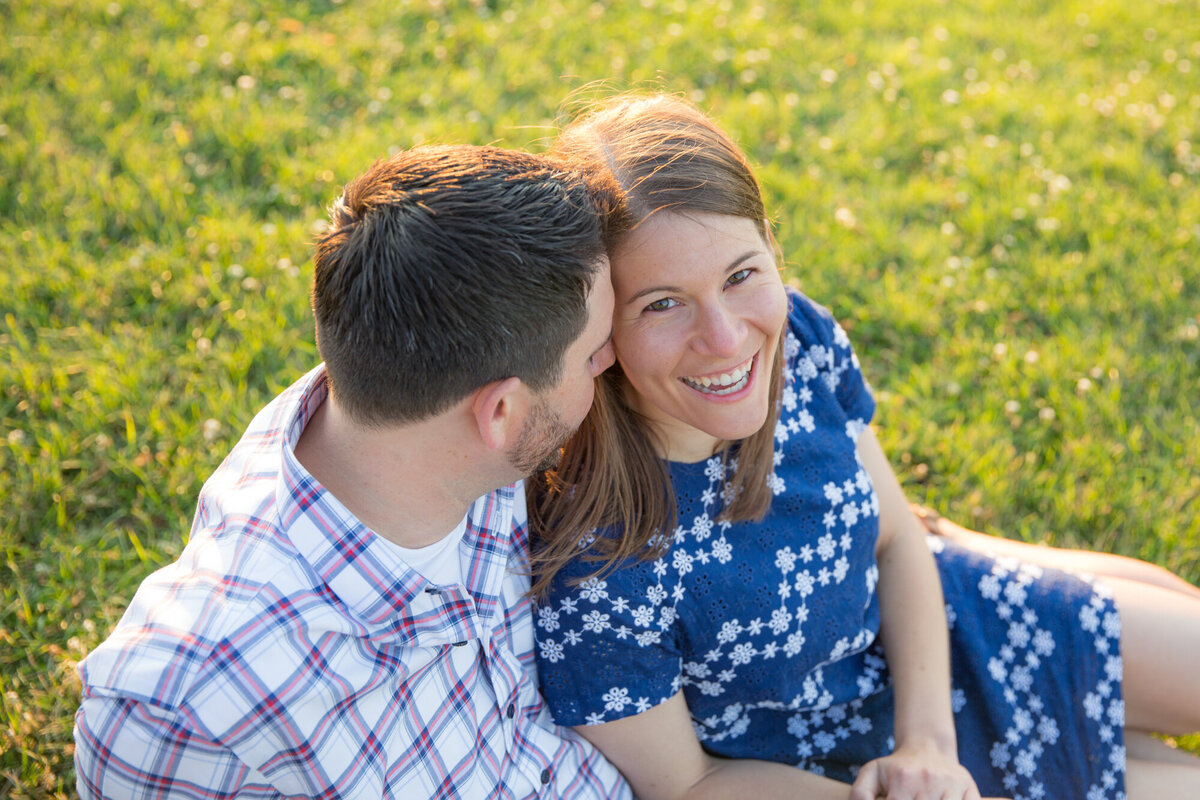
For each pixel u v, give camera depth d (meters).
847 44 5.01
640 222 1.40
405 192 1.28
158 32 4.53
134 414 2.75
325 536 1.38
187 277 3.22
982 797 1.98
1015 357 3.19
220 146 3.86
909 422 2.95
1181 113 4.55
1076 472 2.85
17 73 4.06
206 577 1.35
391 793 1.46
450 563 1.54
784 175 3.93
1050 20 5.36
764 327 1.49
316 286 1.33
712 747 1.91
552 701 1.68
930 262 3.58
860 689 1.94
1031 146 4.25
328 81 4.33
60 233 3.37
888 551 2.02
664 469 1.64
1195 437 2.95
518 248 1.27
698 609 1.67
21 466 2.57
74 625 2.26
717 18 5.02
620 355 1.52
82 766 1.31
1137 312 3.42
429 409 1.32
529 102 4.32
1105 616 1.93
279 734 1.33
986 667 1.96
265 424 1.56
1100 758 1.91
